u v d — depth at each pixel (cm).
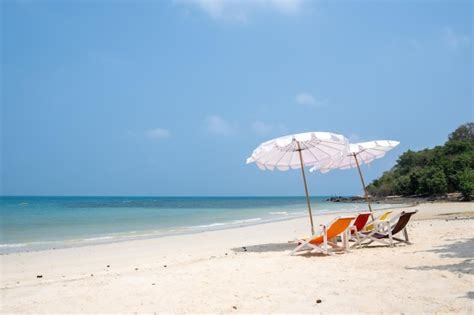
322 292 573
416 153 7962
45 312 537
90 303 569
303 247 976
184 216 3475
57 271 953
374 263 777
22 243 1549
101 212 4359
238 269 777
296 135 966
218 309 517
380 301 516
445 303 495
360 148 1288
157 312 515
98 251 1286
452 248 911
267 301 542
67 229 2189
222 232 1856
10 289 694
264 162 1160
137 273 802
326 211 3984
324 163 1373
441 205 4022
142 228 2222
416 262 762
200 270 782
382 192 7750
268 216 3316
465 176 4922
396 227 1057
